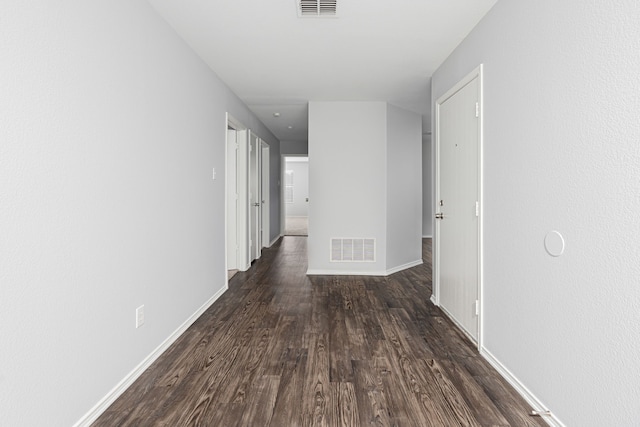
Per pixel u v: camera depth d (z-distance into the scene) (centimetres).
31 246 137
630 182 126
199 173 318
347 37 280
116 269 192
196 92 311
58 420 150
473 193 260
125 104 200
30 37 136
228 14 244
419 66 344
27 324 135
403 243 521
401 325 298
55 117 148
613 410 133
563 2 160
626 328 128
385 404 185
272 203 784
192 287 302
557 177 165
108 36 184
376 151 478
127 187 202
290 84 400
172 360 233
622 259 129
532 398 183
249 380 208
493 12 229
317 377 212
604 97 137
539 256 179
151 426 167
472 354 244
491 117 230
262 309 338
